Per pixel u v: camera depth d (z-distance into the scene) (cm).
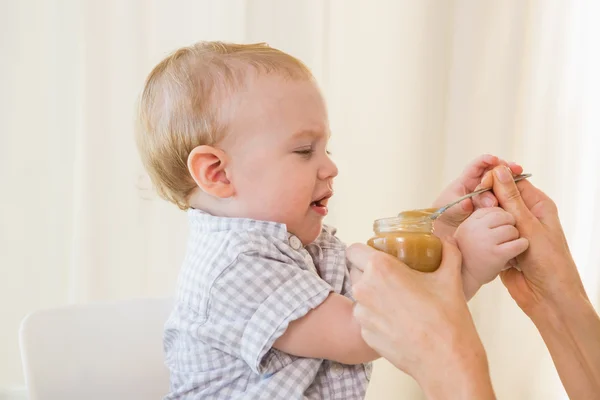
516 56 239
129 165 197
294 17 215
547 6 240
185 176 118
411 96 237
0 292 190
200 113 112
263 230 109
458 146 242
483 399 76
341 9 224
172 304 130
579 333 112
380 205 235
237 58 115
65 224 195
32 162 191
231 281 104
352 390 112
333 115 224
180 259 205
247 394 103
